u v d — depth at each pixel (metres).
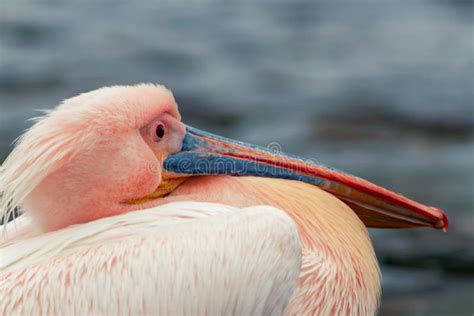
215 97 22.80
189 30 28.62
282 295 6.93
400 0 32.16
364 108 22.02
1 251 7.12
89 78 23.83
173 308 6.70
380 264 14.92
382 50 26.72
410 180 17.92
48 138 7.06
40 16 29.50
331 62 25.78
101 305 6.63
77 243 6.99
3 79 23.48
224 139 8.09
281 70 24.94
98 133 7.20
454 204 16.66
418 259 14.97
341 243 7.66
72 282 6.68
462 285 14.29
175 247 6.82
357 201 8.23
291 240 6.94
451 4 31.23
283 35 28.45
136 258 6.77
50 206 7.23
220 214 7.13
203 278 6.76
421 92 22.97
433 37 27.75
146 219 7.12
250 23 29.69
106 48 26.45
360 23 29.69
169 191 7.88
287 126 21.02
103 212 7.36
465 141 20.31
